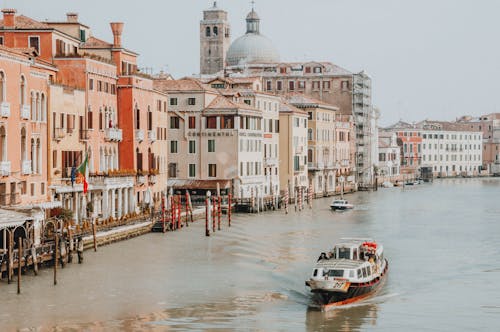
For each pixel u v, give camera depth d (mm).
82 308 61562
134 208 110438
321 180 189000
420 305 64500
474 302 65438
